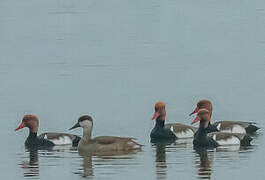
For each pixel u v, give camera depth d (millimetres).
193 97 38812
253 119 34938
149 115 35625
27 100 38625
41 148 30750
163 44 54562
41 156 29219
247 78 42875
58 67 46906
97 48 53312
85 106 37375
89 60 48938
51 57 50375
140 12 70375
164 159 28234
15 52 52500
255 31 58875
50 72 45438
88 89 40844
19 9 72250
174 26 62375
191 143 31344
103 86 41469
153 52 51469
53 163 28016
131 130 33219
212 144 30328
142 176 25828
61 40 56812
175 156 28766
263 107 36812
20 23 64500
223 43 54406
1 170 27172
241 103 37625
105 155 29078
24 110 36750
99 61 48531
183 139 32281
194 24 63156
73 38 57625
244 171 26344
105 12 70625
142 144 31078
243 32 58688
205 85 41250
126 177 25766
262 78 42719
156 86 41188
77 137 31609
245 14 67562
